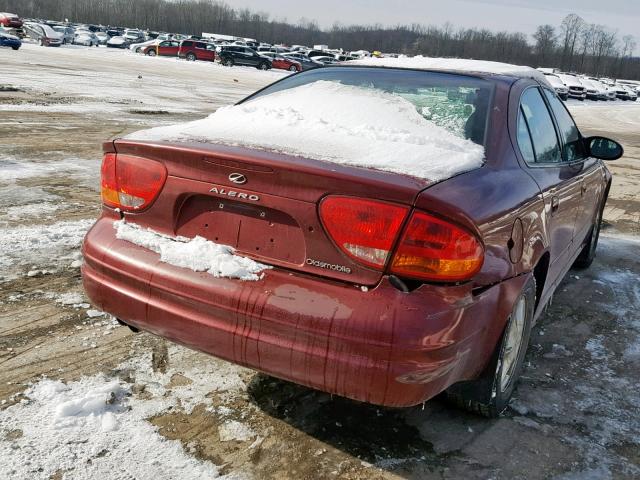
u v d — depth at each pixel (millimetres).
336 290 2266
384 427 2838
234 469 2488
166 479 2398
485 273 2418
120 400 2863
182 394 2955
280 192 2354
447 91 3223
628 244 6648
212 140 2635
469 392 2785
